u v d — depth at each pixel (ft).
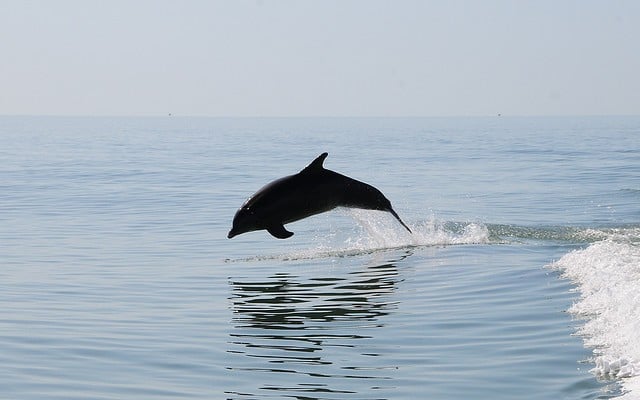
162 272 87.04
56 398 46.68
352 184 95.25
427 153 349.82
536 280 75.77
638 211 133.39
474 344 55.93
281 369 51.57
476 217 130.93
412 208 148.66
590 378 46.93
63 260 95.35
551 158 296.30
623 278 68.69
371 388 47.52
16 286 79.56
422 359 52.90
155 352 55.77
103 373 51.21
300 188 92.27
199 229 122.52
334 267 88.28
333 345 57.00
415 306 68.59
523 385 46.75
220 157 323.78
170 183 203.51
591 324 58.18
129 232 119.75
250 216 90.94
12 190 186.70
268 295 74.59
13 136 635.25
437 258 91.50
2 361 53.72
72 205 156.97
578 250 88.22
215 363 53.16
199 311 68.54
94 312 68.33
